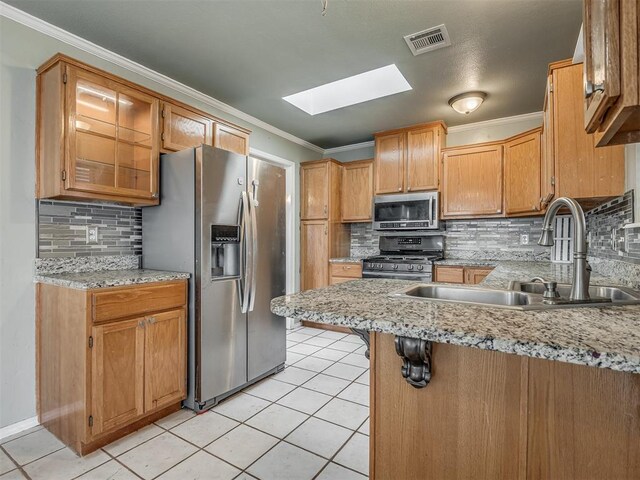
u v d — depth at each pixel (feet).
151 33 7.06
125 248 8.01
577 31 6.99
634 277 4.82
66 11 6.34
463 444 3.24
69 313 5.89
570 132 6.37
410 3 6.23
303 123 12.48
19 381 6.36
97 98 6.75
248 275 8.09
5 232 6.21
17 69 6.35
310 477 5.16
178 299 7.00
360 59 8.09
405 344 3.23
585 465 2.82
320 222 14.01
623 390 2.73
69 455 5.65
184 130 8.14
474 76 8.89
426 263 11.61
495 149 11.41
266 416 6.93
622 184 5.95
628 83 2.45
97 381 5.72
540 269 8.31
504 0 6.13
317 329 13.79
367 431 6.39
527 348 2.30
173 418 6.85
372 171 13.99
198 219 7.19
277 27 6.91
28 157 6.46
